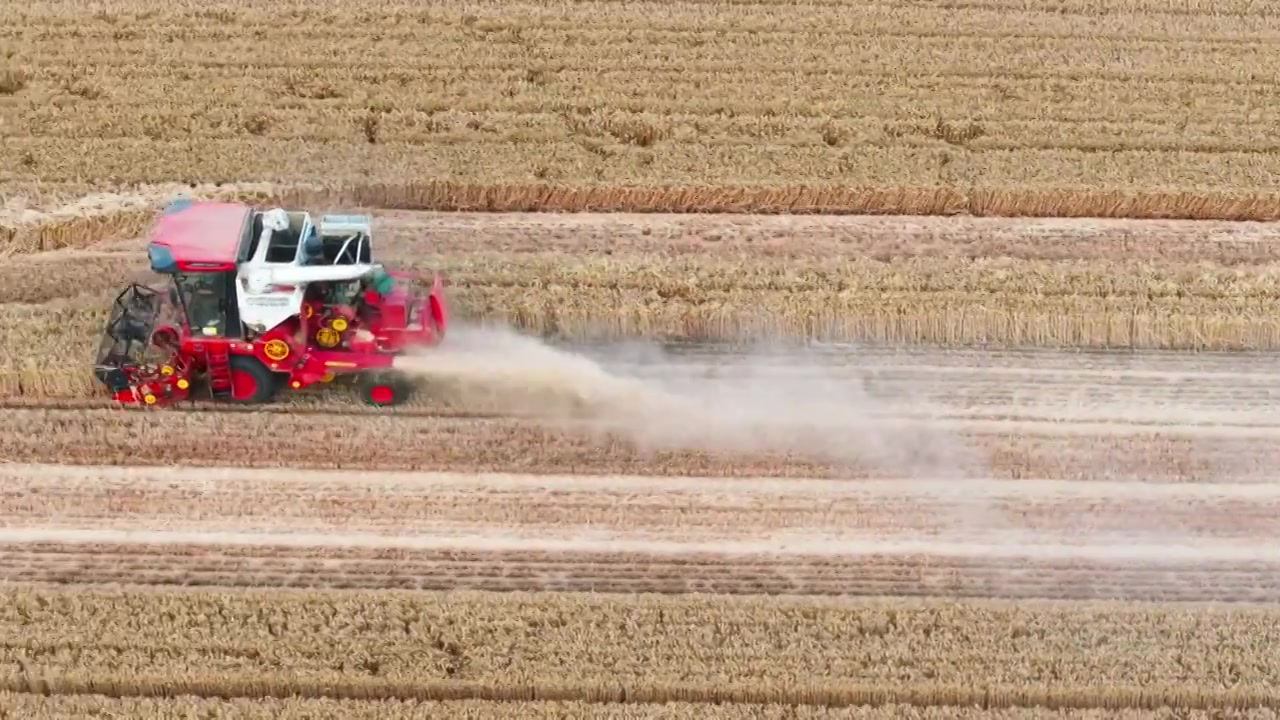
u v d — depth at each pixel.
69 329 15.15
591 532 13.70
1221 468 14.56
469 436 14.57
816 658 12.52
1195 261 17.16
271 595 12.81
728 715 12.12
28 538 13.36
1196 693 12.37
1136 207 18.11
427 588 13.09
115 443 14.28
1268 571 13.52
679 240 17.30
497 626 12.66
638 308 15.86
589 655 12.48
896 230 17.62
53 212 16.91
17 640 12.36
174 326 14.40
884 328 15.96
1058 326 15.96
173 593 12.80
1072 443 14.76
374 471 14.18
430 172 17.84
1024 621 12.86
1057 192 17.98
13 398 14.68
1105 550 13.70
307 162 17.95
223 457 14.22
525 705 12.12
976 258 17.02
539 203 17.78
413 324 14.52
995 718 12.17
